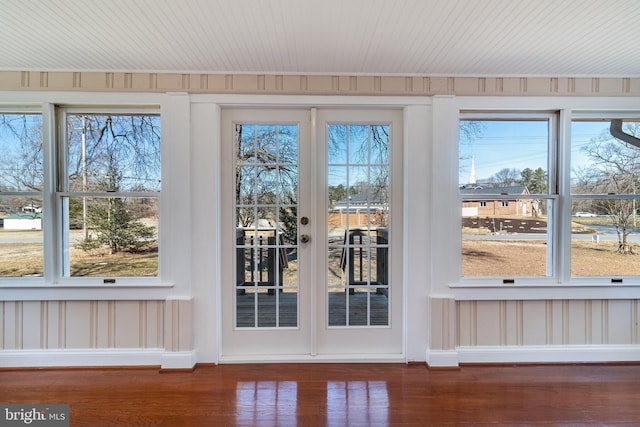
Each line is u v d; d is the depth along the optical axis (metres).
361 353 2.67
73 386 2.26
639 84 2.54
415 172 2.56
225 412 1.99
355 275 2.70
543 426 1.86
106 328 2.51
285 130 2.66
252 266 2.68
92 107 2.55
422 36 1.98
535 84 2.53
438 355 2.52
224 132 2.61
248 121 2.62
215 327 2.55
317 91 2.50
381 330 2.68
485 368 2.52
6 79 2.42
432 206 2.54
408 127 2.54
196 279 2.53
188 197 2.49
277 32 1.94
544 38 2.00
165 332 2.49
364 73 2.49
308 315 2.68
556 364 2.56
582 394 2.17
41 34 1.95
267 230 2.68
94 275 2.59
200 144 2.51
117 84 2.45
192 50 2.16
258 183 2.67
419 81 2.52
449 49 2.14
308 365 2.56
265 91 2.50
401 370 2.49
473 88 2.52
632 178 2.66
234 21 1.82
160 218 2.54
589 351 2.59
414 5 1.68
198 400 2.11
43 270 2.53
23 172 2.54
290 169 2.66
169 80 2.47
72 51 2.17
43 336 2.50
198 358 2.54
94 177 2.58
